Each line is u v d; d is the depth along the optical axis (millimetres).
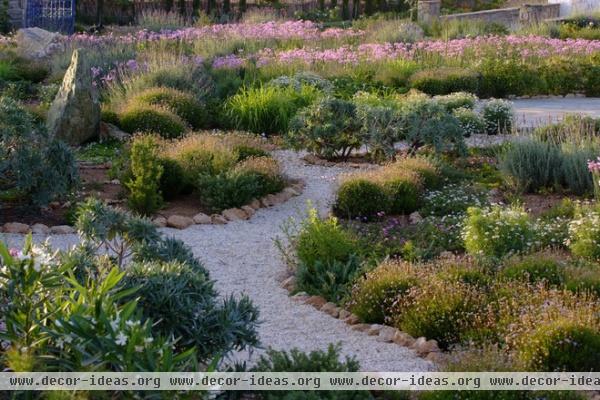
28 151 9797
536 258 7871
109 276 4527
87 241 5980
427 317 6742
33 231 9383
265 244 9453
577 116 14711
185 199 11031
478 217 8648
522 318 6312
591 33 27781
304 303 7672
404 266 7711
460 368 5348
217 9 34500
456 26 28469
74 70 13461
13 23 30094
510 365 5371
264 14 31891
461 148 12758
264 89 16203
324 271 8094
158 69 16734
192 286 5355
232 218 10289
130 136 13836
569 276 7512
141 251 6039
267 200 10969
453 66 20625
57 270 4711
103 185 11297
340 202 10461
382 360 6281
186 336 5148
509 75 20078
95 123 13492
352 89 18000
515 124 15453
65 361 4152
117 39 21859
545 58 21734
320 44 23297
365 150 14273
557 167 11719
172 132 13914
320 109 13305
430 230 9539
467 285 7234
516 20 32719
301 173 12695
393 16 34625
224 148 11703
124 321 4152
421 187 10938
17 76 19625
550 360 5855
